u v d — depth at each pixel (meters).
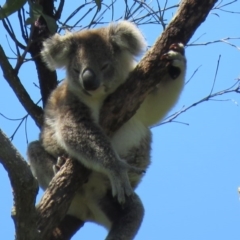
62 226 11.35
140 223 10.68
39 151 11.61
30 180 7.87
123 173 10.16
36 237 8.35
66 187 9.69
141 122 11.66
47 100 12.14
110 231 10.53
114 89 11.17
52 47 11.65
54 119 11.52
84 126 10.73
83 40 11.49
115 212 11.21
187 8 9.90
